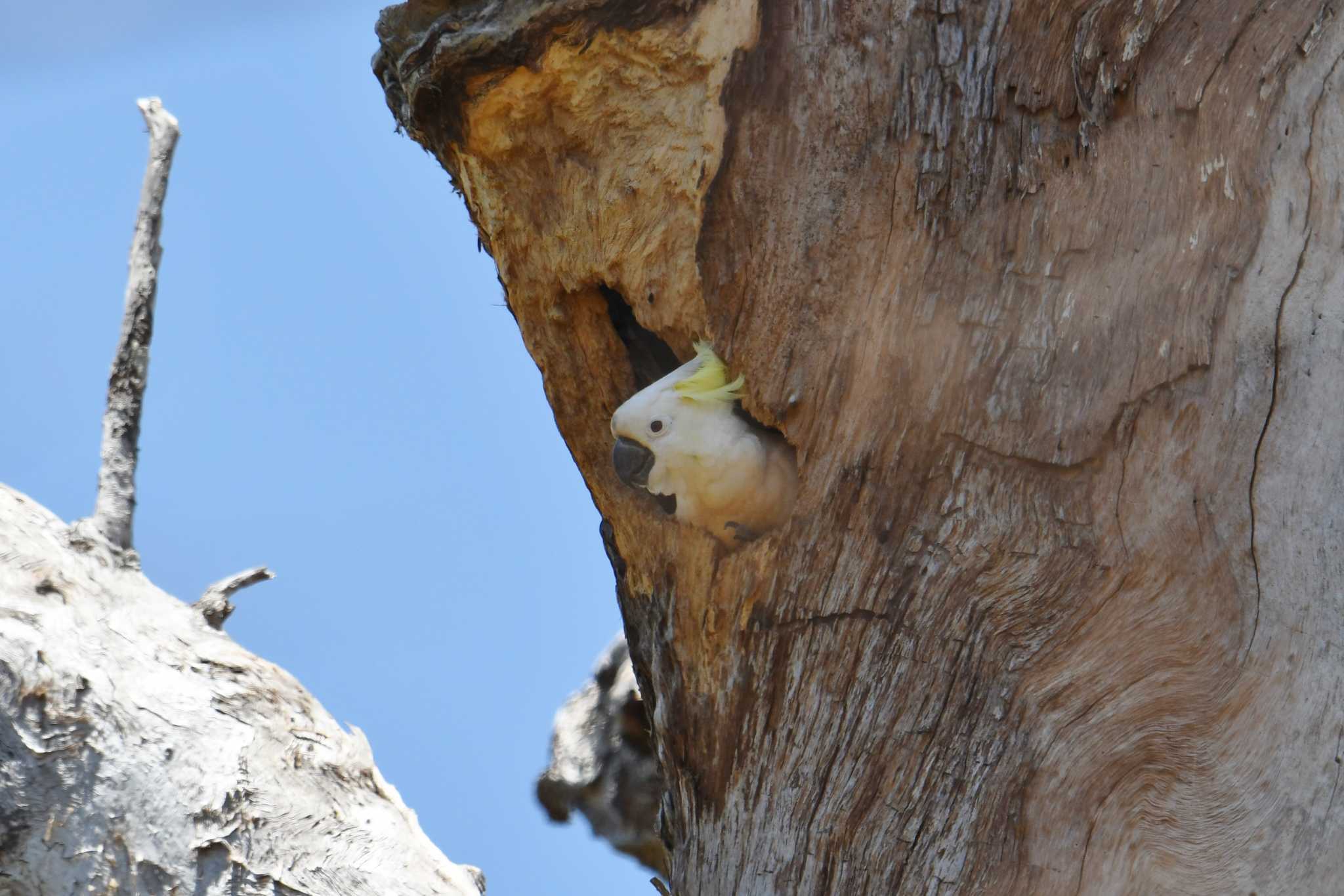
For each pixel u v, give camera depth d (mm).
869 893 18953
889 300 19016
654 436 19109
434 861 19172
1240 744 18875
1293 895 18844
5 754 19094
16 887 19078
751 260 19062
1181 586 18906
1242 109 18953
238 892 19094
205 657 19219
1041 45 19000
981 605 18953
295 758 19172
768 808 19016
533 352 19297
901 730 18969
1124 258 18969
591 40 19094
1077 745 18906
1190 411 18922
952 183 19000
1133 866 18875
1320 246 18922
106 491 19281
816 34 19047
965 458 18984
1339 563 18875
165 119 19344
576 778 19797
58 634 19156
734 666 19062
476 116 19156
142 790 19109
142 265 19328
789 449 19125
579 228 19172
